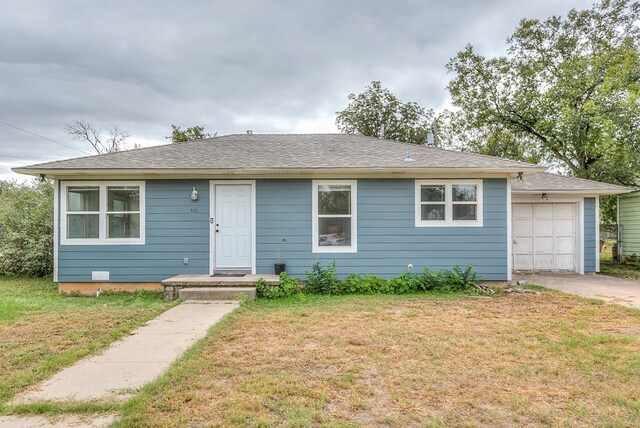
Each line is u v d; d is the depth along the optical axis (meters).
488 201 9.58
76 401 3.38
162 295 8.88
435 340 5.16
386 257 9.55
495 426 2.99
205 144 11.55
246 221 9.65
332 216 9.61
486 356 4.55
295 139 12.48
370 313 6.78
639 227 14.25
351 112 30.39
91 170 8.92
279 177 9.55
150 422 3.02
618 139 15.16
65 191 9.38
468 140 25.70
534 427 2.98
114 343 5.09
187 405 3.32
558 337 5.32
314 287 8.80
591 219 12.22
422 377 3.92
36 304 7.72
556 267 12.26
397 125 30.02
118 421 3.03
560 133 17.70
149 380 3.85
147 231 9.45
